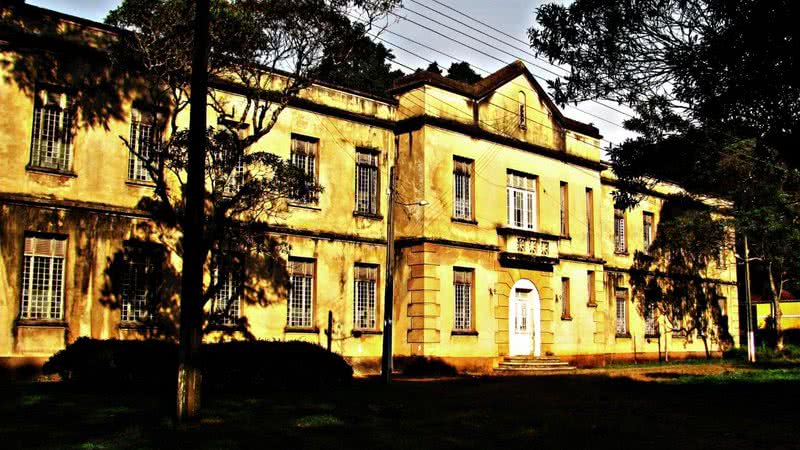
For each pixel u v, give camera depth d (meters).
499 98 30.20
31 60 19.80
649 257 38.31
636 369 31.09
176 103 19.20
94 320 20.30
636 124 17.78
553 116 32.75
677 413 15.26
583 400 17.62
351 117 26.62
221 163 19.62
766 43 12.81
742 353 41.81
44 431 11.46
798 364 34.88
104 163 20.89
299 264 24.97
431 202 27.05
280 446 10.90
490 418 14.11
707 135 17.08
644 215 39.00
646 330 37.75
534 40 15.02
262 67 20.53
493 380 23.73
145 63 19.14
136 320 21.17
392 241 23.05
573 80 15.08
